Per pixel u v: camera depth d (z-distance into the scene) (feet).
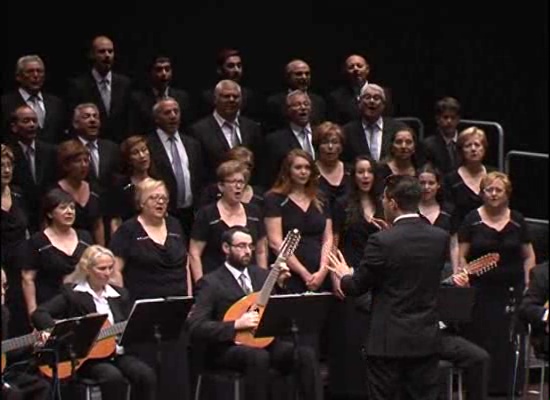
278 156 92.22
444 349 80.07
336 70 113.60
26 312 82.89
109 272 78.54
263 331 77.15
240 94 92.73
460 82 113.70
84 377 77.36
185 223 90.79
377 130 93.04
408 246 69.46
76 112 89.86
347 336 86.43
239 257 79.87
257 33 112.47
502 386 87.51
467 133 90.68
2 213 83.20
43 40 108.37
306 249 85.76
